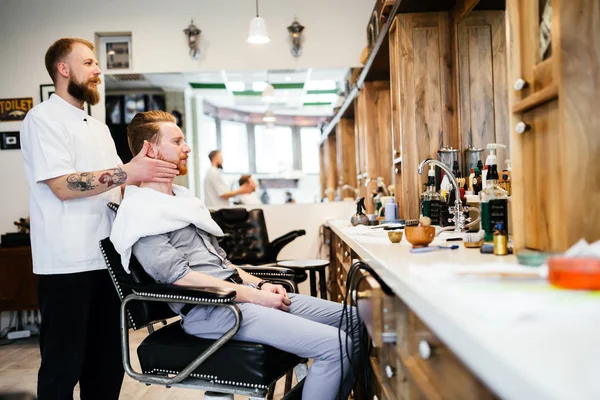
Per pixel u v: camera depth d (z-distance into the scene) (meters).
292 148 7.57
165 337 1.75
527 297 0.81
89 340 2.07
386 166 4.61
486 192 1.74
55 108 2.02
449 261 1.30
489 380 0.58
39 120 1.96
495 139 2.63
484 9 2.68
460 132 2.88
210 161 5.39
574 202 1.15
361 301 1.37
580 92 1.15
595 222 1.15
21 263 4.12
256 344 1.62
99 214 2.06
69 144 1.99
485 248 1.47
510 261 1.27
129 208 1.77
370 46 4.06
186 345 1.67
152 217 1.75
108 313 2.09
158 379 1.66
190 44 4.71
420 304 0.87
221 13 4.77
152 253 1.72
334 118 6.69
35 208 1.99
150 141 1.93
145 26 4.74
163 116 1.99
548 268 0.93
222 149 6.29
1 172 4.66
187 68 4.75
